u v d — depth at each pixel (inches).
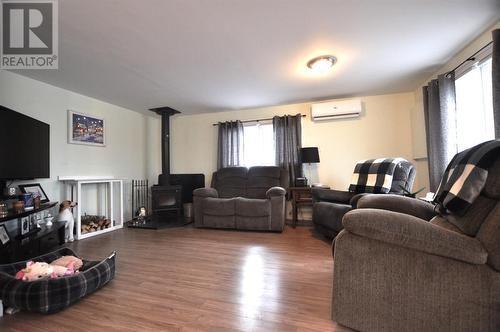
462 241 38.4
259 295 64.3
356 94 149.1
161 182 168.2
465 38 87.4
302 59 100.9
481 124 91.3
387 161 106.7
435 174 108.3
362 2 67.7
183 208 175.0
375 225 42.3
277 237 122.6
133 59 98.2
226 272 79.6
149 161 191.9
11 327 52.0
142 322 53.1
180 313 56.4
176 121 196.7
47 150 114.7
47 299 55.2
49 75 112.1
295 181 157.5
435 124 109.0
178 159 195.3
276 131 165.0
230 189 163.3
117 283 72.1
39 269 61.3
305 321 52.7
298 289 67.3
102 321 53.7
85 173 141.2
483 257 37.4
